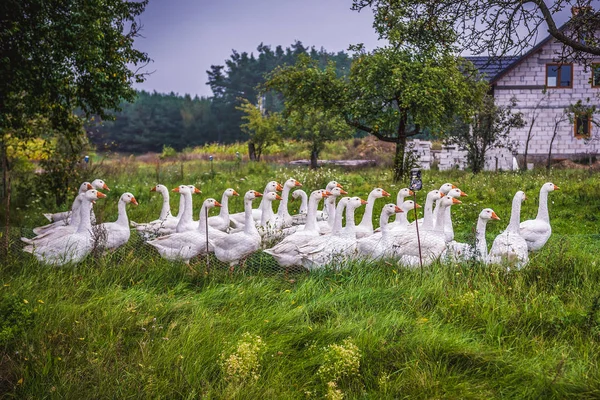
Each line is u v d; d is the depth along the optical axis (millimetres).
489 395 5648
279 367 6117
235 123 82250
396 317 7043
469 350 6203
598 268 8828
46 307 7113
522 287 8086
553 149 30219
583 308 7203
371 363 6211
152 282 8609
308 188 19219
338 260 9117
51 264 8852
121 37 14695
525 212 14867
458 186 18906
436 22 10422
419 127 22781
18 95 13930
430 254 9336
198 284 8711
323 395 5684
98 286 8320
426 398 5578
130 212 14820
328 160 36406
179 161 38062
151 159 44406
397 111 22859
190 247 9602
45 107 14617
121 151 78375
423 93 20328
